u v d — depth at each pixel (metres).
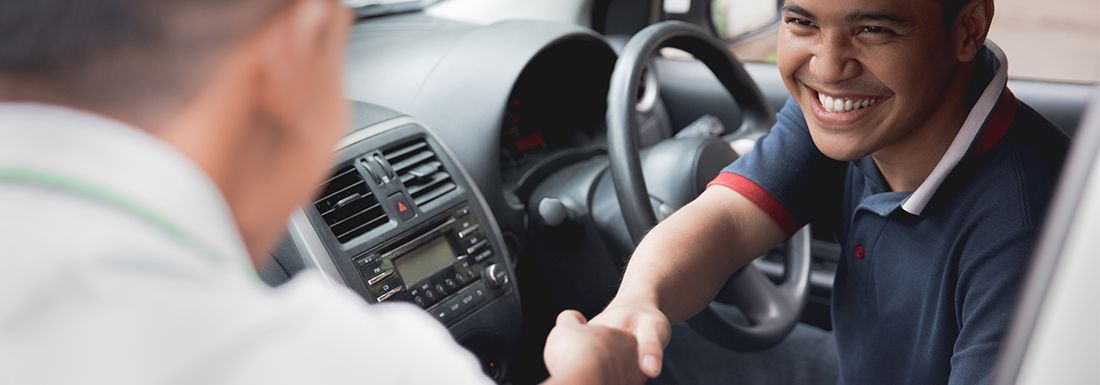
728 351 2.27
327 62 0.46
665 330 0.93
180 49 0.39
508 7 2.53
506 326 1.81
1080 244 0.57
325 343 0.41
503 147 2.04
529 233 1.99
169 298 0.38
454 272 1.75
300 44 0.43
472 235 1.78
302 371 0.40
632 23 2.68
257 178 0.45
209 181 0.42
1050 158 1.07
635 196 1.73
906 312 1.21
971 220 1.09
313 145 0.46
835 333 1.37
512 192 1.98
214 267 0.40
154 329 0.38
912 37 1.01
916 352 1.22
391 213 1.69
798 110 1.31
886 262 1.22
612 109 1.75
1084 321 0.55
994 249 1.06
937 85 1.05
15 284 0.37
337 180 1.67
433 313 1.71
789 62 1.10
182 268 0.39
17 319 0.37
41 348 0.37
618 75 1.78
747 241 1.26
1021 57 2.66
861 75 1.05
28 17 0.38
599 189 1.98
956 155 1.08
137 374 0.37
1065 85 2.24
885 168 1.19
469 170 1.92
